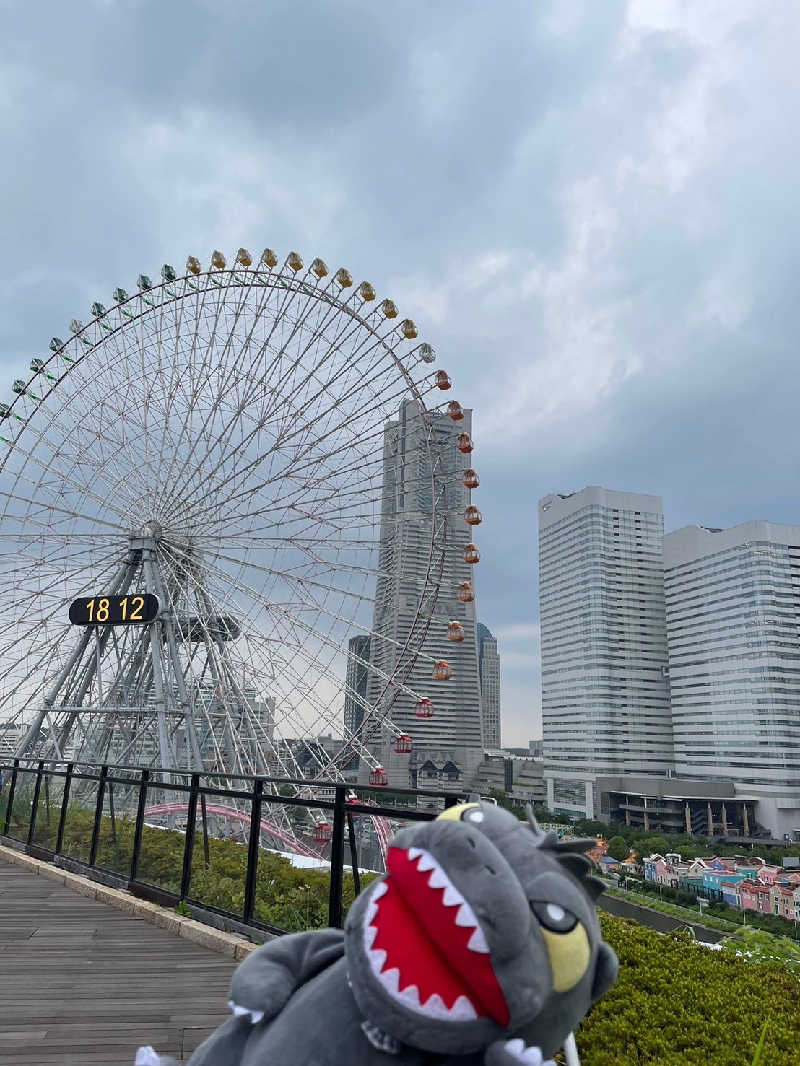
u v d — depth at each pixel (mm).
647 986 5621
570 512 171875
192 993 5961
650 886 84688
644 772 151125
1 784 15023
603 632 157875
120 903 8867
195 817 8461
